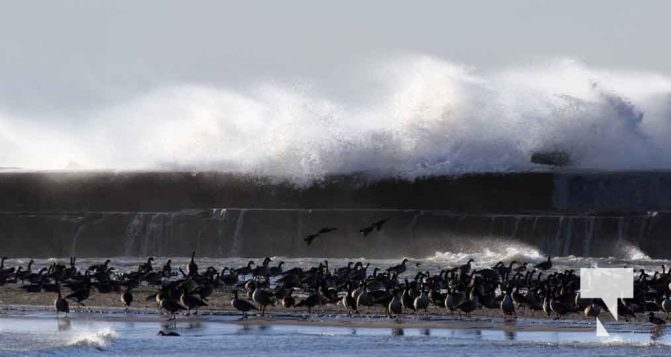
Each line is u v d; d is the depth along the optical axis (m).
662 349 120.00
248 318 144.38
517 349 119.56
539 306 150.75
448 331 133.50
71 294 157.62
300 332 131.38
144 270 194.25
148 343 121.69
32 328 133.50
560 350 118.88
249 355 114.88
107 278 179.12
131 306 159.25
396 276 169.50
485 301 152.00
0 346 116.50
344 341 124.62
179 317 145.88
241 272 186.12
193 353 115.81
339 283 169.38
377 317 146.00
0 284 186.75
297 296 166.75
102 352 115.88
